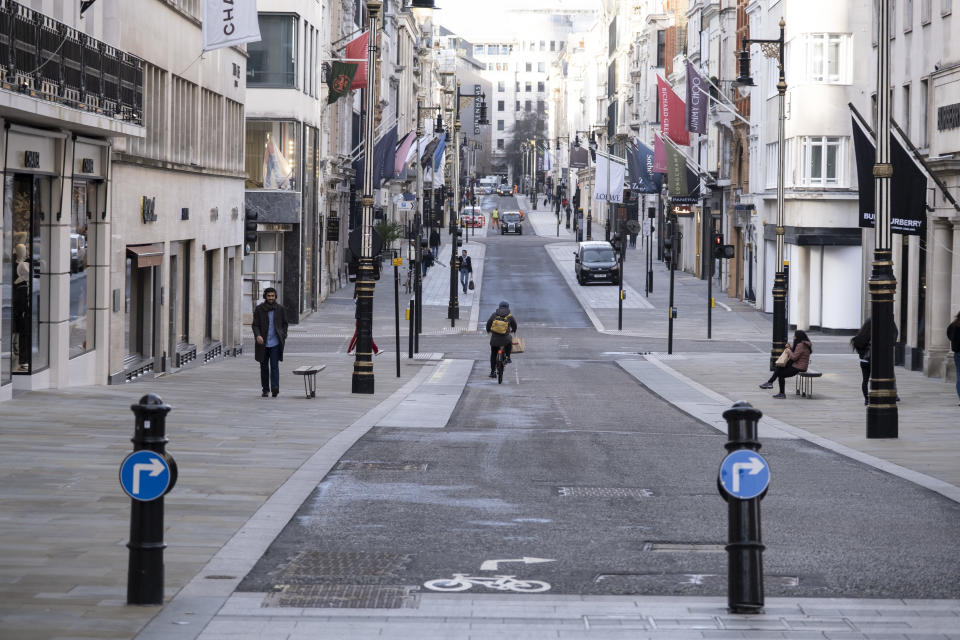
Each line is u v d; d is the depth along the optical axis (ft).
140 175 168.25
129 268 166.20
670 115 377.30
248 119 315.78
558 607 51.44
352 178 456.86
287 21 314.55
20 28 117.70
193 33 200.75
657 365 231.50
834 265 318.24
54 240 138.62
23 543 61.21
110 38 154.71
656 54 616.80
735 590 50.37
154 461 49.96
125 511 69.41
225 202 231.30
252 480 82.07
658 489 84.02
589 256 446.19
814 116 315.17
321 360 230.89
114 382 157.69
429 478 86.79
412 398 156.66
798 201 318.86
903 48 226.17
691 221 505.25
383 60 529.86
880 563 61.31
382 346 273.75
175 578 55.57
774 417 141.18
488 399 162.20
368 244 161.07
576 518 72.79
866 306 283.18
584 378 204.44
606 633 47.03
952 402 157.69
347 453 98.48
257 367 205.16
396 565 59.82
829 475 92.27
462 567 59.67
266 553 61.77
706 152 477.36
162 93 184.24
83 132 142.20
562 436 116.67
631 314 362.33
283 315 146.82
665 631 47.32
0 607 49.57
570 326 335.26
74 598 51.26
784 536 68.08
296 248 323.16
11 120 123.54
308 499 77.00
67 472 81.82
